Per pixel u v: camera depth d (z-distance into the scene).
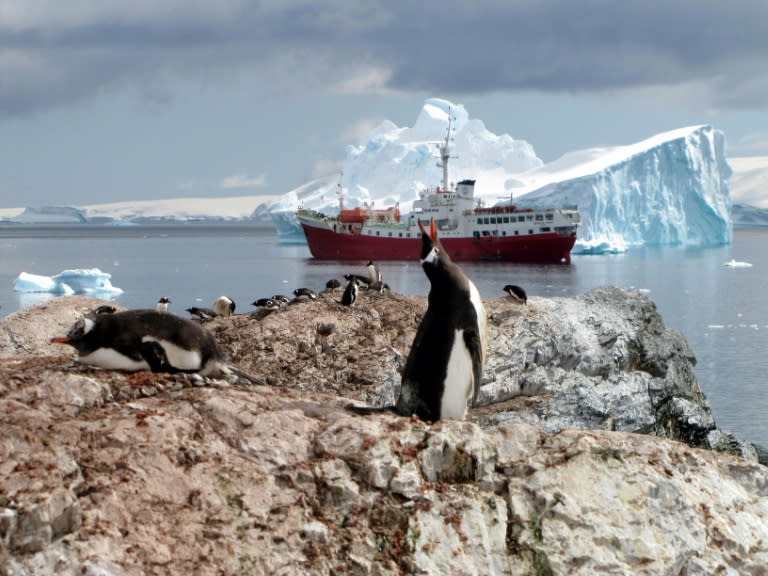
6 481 8.50
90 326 10.73
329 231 184.88
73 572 8.19
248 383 11.73
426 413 11.12
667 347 26.98
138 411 9.93
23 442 9.07
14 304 105.75
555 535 10.22
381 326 21.56
